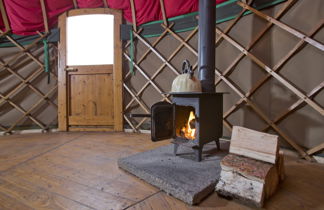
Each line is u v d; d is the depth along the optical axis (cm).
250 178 111
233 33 235
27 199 117
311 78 180
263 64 206
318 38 174
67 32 315
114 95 311
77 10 310
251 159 126
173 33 275
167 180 127
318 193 123
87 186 133
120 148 222
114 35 308
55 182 139
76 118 318
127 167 156
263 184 107
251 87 223
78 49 320
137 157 171
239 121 235
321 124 178
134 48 309
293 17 188
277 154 124
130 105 314
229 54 239
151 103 301
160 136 166
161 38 288
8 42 301
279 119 201
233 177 116
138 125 305
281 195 121
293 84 192
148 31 295
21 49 300
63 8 309
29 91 309
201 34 181
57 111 322
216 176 133
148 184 137
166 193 125
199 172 140
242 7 222
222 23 244
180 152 185
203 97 161
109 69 313
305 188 130
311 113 183
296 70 189
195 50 260
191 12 264
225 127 246
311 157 184
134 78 311
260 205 105
